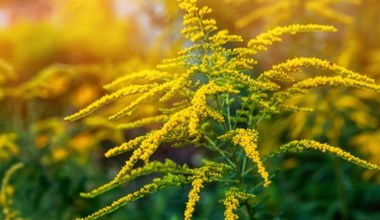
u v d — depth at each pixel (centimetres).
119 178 240
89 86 716
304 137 673
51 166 606
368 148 643
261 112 294
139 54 684
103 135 625
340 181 608
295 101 565
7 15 1116
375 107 709
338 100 581
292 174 730
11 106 684
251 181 318
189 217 239
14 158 549
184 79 251
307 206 664
